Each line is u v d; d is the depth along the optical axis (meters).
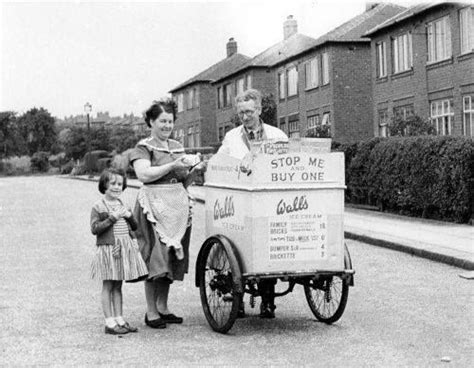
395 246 11.73
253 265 6.06
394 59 30.69
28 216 20.05
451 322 6.56
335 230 6.27
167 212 6.55
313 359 5.38
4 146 86.88
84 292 8.52
